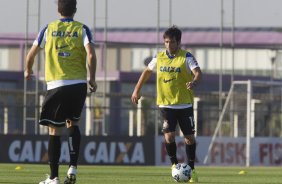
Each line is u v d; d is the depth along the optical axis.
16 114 78.38
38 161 74.56
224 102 85.38
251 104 82.19
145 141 77.50
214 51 144.00
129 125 82.56
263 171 63.53
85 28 31.69
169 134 39.97
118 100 88.31
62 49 31.48
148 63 40.62
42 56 89.88
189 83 38.16
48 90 31.61
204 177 49.81
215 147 81.12
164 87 39.78
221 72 84.00
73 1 32.00
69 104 31.61
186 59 39.28
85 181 41.50
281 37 128.12
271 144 82.19
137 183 39.78
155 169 64.75
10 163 74.12
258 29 127.44
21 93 80.38
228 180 45.50
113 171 58.50
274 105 86.00
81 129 81.81
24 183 38.97
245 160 81.75
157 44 84.00
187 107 39.84
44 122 31.92
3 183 38.91
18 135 74.62
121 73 104.25
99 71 103.81
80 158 75.75
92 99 80.75
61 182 38.81
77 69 31.58
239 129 83.31
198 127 83.38
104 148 76.38
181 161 78.06
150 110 81.69
